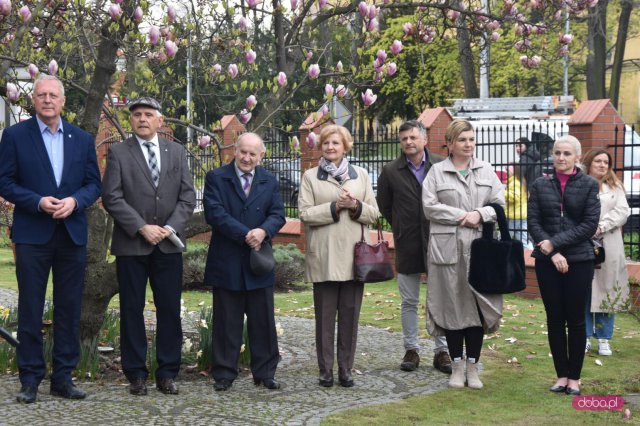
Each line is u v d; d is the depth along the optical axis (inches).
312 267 251.3
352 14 307.6
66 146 230.5
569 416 220.1
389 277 249.9
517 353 304.7
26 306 226.2
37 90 226.7
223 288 245.4
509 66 1242.6
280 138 570.3
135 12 258.1
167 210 241.0
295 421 208.4
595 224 244.2
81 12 269.9
